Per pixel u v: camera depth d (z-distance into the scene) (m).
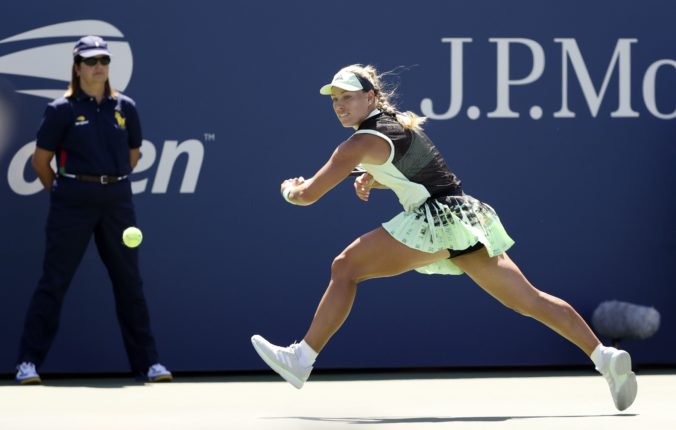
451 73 27.33
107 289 26.88
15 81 26.53
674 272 27.91
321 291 27.14
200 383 25.69
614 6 27.66
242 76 26.92
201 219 26.92
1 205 26.58
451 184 19.56
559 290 27.62
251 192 27.00
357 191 20.84
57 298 25.16
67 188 24.89
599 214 27.72
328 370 28.03
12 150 26.58
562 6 27.55
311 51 27.03
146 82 26.75
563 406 21.31
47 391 24.05
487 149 27.44
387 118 19.20
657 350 27.91
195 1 26.78
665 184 27.86
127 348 26.02
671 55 27.81
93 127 24.92
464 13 27.33
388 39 27.19
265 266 27.05
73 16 26.61
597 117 27.67
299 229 27.09
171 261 26.86
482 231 19.44
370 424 18.38
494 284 19.83
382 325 27.33
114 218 25.27
